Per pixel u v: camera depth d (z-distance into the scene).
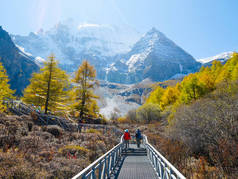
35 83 25.45
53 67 25.97
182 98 38.06
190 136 14.01
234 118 12.02
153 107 54.28
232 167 8.25
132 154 15.11
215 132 12.27
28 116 18.08
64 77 26.58
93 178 5.12
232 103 13.41
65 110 26.77
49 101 25.94
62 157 8.68
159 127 35.22
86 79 27.55
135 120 61.12
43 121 19.61
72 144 11.55
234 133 11.27
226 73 37.59
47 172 6.45
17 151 8.10
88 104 27.56
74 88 27.16
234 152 8.82
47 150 9.43
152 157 10.46
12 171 5.64
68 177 6.67
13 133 10.73
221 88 21.17
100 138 16.09
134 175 8.16
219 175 7.67
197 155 12.35
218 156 9.30
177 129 16.56
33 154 8.32
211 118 13.36
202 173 7.86
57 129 14.91
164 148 13.17
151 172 8.75
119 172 8.74
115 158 10.52
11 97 26.61
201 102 19.25
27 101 25.81
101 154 11.19
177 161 10.00
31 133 12.22
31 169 6.14
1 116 13.99
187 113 16.78
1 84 25.70
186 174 8.11
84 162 8.35
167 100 50.31
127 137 15.87
